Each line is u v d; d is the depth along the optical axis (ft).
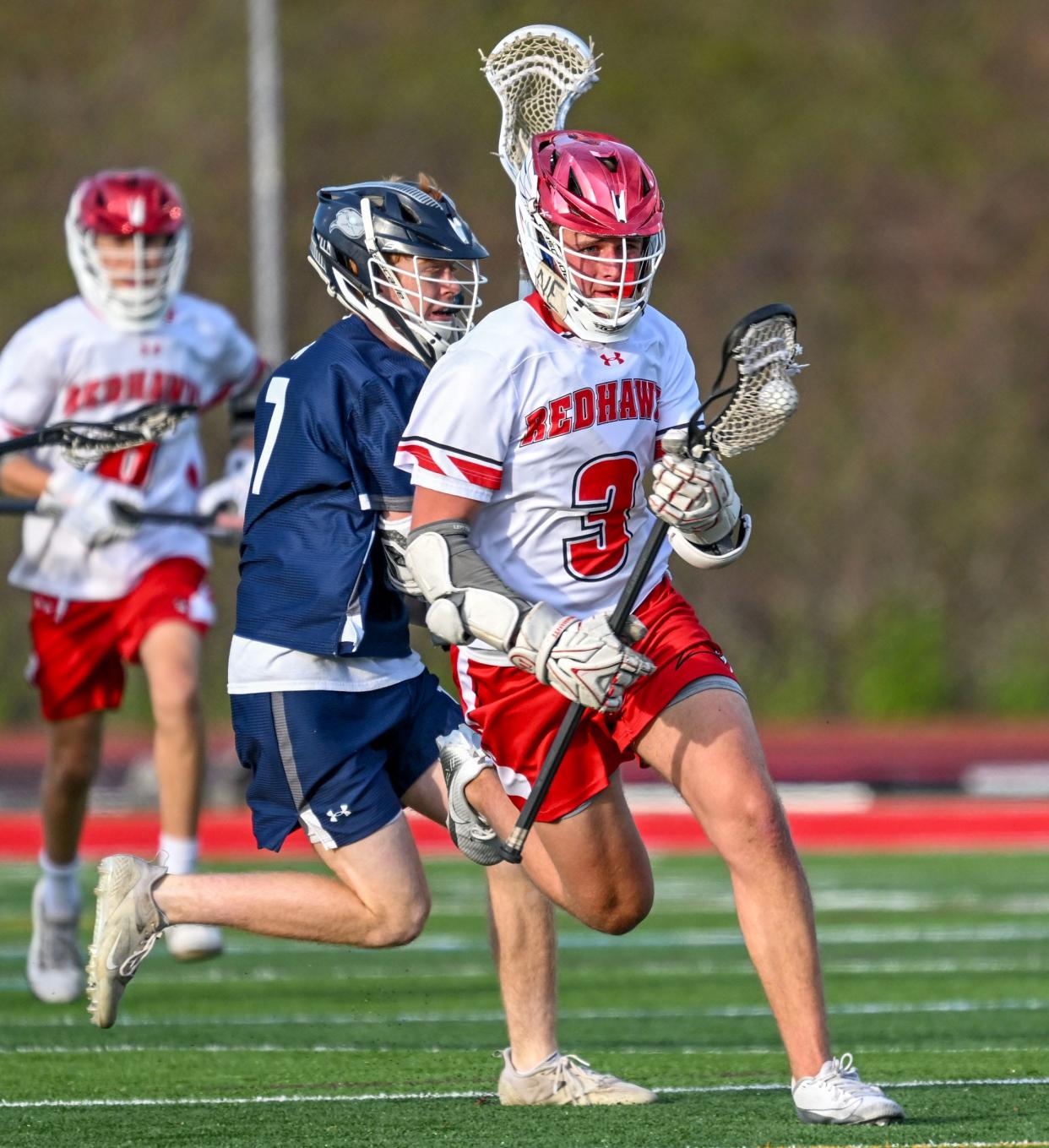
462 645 52.16
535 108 60.90
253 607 55.21
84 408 88.63
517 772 52.75
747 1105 54.34
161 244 88.17
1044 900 123.24
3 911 122.01
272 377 56.75
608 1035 74.02
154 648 86.22
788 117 314.76
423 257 55.42
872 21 327.88
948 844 163.02
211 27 322.75
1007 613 258.57
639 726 50.72
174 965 98.27
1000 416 272.92
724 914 118.73
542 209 50.11
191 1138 50.52
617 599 53.11
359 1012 81.00
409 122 305.73
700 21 328.08
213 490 88.12
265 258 206.69
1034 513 263.29
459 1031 75.72
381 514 54.80
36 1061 67.10
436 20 322.55
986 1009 80.18
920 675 251.39
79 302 89.35
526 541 52.01
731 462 267.18
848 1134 48.52
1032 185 303.68
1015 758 214.90
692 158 309.22
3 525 251.19
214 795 179.32
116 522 84.99
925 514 263.49
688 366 53.57
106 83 318.65
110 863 56.59
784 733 240.32
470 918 116.88
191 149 305.73
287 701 54.49
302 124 305.32
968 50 322.75
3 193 308.40
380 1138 49.90
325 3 326.03
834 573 260.42
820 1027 49.83
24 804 197.06
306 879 55.62
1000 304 287.07
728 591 259.39
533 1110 54.49
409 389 55.31
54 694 85.97
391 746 56.85
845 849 159.12
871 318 288.10
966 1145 46.47
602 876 52.49
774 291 293.23
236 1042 72.33
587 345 51.19
